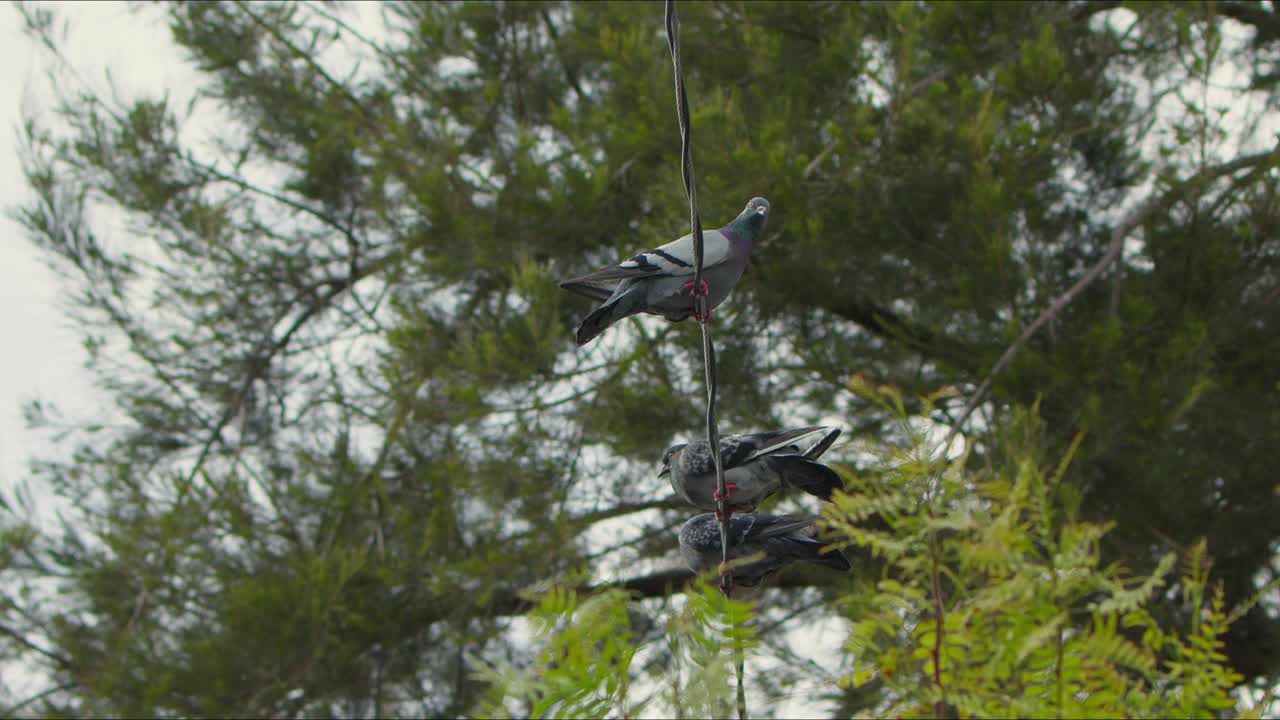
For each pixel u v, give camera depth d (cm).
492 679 279
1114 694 283
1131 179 1297
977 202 1099
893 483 293
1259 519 1102
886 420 1272
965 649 292
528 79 1631
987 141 1121
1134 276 1255
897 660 291
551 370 1322
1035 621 280
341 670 1407
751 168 1160
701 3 1355
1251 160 1180
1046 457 1040
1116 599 281
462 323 1470
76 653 1396
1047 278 1227
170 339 1722
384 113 1628
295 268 1748
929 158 1170
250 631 1328
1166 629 1049
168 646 1391
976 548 278
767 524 555
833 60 1234
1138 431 1073
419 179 1346
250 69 1703
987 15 1223
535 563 1366
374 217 1688
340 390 1647
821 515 297
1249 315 1179
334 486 1490
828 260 1227
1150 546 1116
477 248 1366
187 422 1688
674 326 1351
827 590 1348
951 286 1210
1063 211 1316
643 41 1295
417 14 1587
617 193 1423
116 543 1394
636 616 1251
